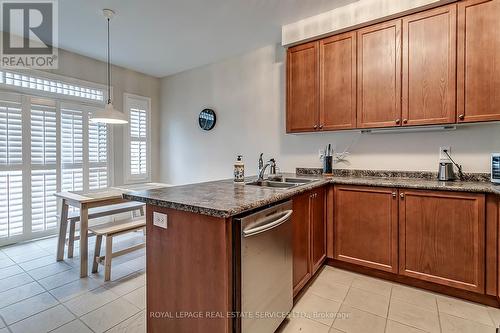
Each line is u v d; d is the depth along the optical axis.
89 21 2.79
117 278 2.34
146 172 4.57
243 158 3.71
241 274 1.27
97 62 3.88
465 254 1.91
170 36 3.14
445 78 2.10
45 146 3.35
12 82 3.08
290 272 1.74
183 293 1.40
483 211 1.84
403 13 2.23
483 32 1.96
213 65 4.00
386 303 1.94
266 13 2.63
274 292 1.55
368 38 2.42
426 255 2.05
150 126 4.62
